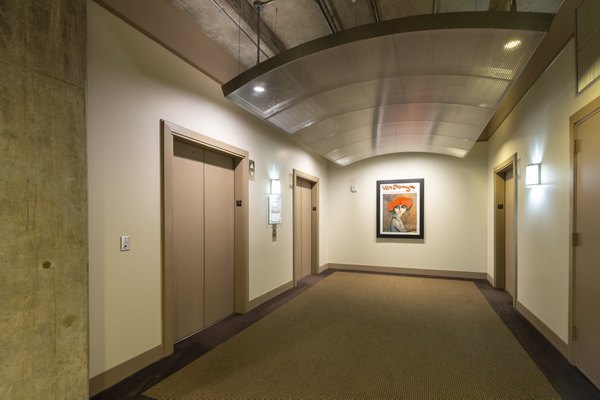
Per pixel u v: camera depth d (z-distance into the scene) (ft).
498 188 18.12
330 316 13.12
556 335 9.95
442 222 21.54
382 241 22.86
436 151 20.54
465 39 7.74
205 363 8.98
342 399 7.26
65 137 6.58
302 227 20.74
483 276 20.58
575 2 8.23
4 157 5.63
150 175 8.99
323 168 23.52
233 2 10.36
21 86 5.87
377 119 14.15
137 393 7.50
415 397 7.31
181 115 10.14
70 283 6.63
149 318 8.88
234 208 13.61
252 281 14.12
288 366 8.82
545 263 10.87
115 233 7.97
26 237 5.92
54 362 6.32
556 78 9.86
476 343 10.38
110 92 7.89
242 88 10.28
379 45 8.14
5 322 5.62
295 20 11.75
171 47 9.70
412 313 13.55
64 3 6.63
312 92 10.90
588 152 8.02
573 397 7.28
